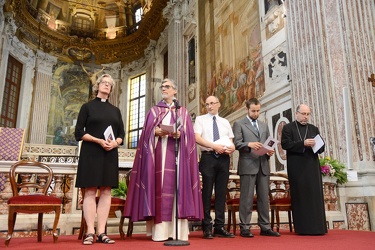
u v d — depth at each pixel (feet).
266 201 14.75
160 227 12.43
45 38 69.87
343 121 23.39
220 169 14.10
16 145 22.95
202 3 50.08
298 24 28.37
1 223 15.03
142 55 75.61
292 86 28.22
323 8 26.08
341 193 21.74
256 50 34.88
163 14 62.64
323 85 25.18
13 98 61.67
